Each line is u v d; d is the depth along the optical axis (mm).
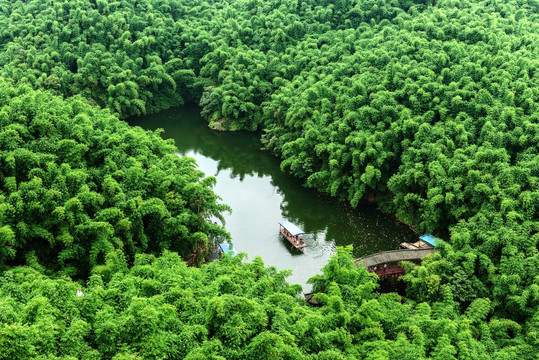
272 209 52500
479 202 40656
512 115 45594
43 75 68000
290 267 42281
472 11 67750
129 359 20594
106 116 49844
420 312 30453
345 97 55219
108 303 25016
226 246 43500
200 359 21719
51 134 38625
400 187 47281
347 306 29188
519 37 60719
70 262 33344
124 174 38688
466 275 33750
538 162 39938
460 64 55031
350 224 49344
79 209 33250
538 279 31547
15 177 34094
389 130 50000
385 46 63312
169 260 32844
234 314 24578
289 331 25141
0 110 38594
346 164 52344
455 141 46844
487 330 29625
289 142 57625
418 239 46219
